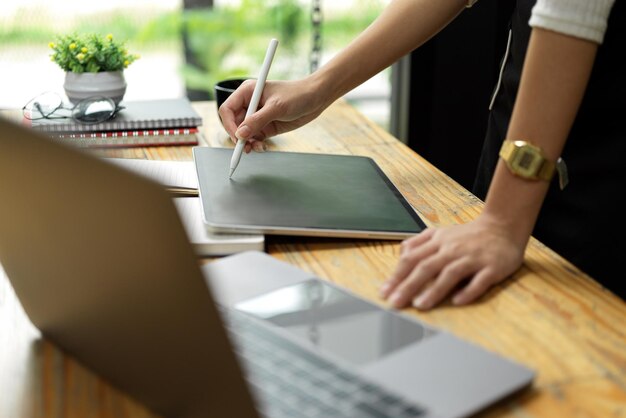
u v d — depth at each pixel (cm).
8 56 250
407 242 101
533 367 79
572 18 97
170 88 266
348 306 86
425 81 251
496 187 102
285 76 271
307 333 80
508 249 99
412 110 255
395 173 139
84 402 76
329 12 268
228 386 66
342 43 271
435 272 94
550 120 101
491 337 85
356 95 271
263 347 77
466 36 243
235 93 141
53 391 78
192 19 262
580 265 132
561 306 92
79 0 253
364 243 109
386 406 68
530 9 137
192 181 127
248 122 130
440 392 71
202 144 155
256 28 266
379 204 118
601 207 129
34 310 85
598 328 87
